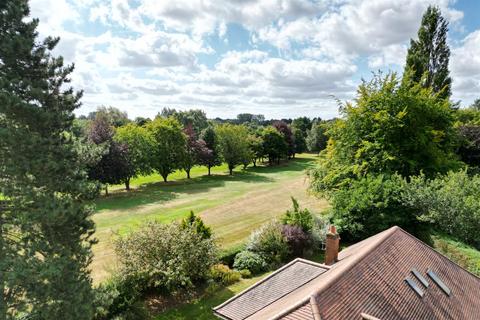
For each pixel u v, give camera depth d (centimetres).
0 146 970
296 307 770
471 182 1862
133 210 3403
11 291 1000
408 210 1978
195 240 1700
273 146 7362
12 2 980
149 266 1541
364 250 1082
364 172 2323
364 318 785
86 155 1199
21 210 1002
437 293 1050
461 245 1656
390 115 2281
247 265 1955
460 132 3120
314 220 2331
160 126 5069
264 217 3231
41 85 1036
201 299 1633
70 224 1052
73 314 986
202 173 6425
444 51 3192
